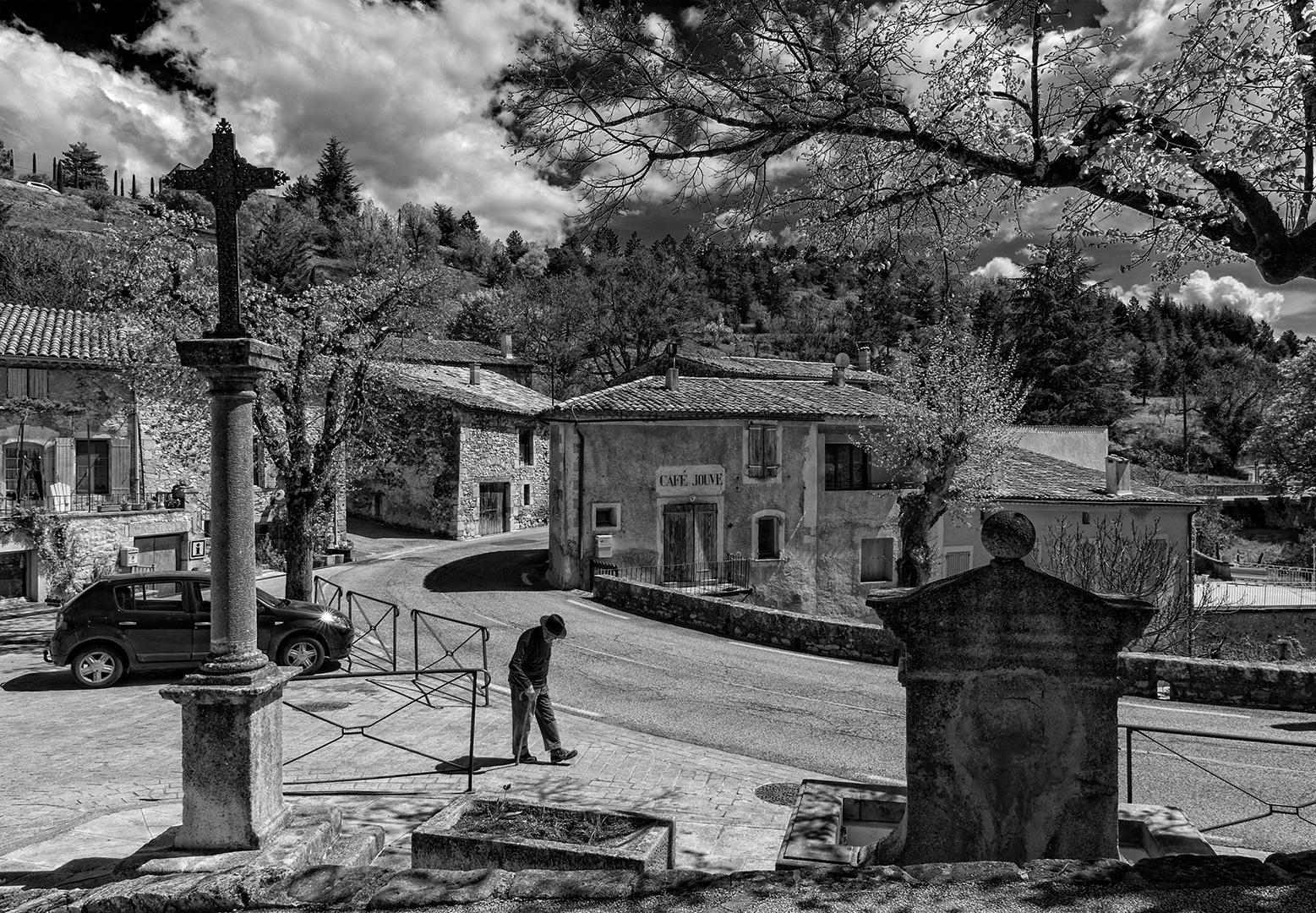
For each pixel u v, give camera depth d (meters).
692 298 69.12
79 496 24.19
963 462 22.89
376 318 18.19
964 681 4.81
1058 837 4.73
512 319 67.38
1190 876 4.14
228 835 5.47
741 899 4.13
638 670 15.17
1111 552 20.75
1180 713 12.70
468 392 39.06
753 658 16.39
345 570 27.20
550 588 24.81
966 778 4.82
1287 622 27.41
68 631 13.00
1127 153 5.51
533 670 9.27
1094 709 4.71
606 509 25.12
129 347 20.48
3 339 23.31
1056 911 3.85
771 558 26.78
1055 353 47.09
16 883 5.54
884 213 7.11
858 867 4.43
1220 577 36.97
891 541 28.03
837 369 32.25
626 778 8.80
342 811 7.46
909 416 23.61
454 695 12.62
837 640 16.73
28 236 43.16
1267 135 5.37
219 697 5.45
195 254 17.20
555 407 25.22
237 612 5.64
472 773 8.55
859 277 8.02
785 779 9.06
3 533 21.75
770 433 26.69
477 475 37.22
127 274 17.05
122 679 13.43
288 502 17.23
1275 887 4.02
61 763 9.14
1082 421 48.19
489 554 31.55
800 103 6.35
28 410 23.06
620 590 22.27
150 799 7.89
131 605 13.26
